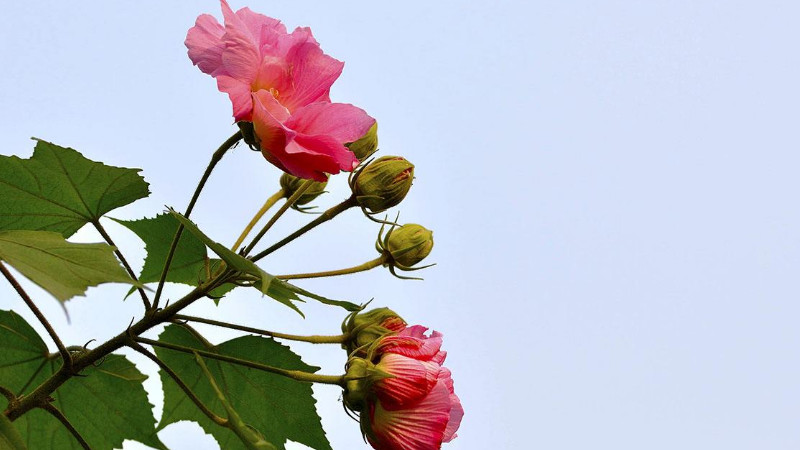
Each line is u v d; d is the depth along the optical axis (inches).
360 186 57.1
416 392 55.4
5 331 55.9
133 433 57.1
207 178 55.0
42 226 56.8
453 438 56.9
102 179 55.9
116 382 56.6
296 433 57.2
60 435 57.2
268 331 56.3
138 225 57.2
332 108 54.4
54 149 55.1
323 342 56.6
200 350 56.7
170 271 57.8
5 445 52.9
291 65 54.9
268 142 54.2
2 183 55.8
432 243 58.5
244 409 57.5
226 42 54.2
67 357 54.9
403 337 56.1
